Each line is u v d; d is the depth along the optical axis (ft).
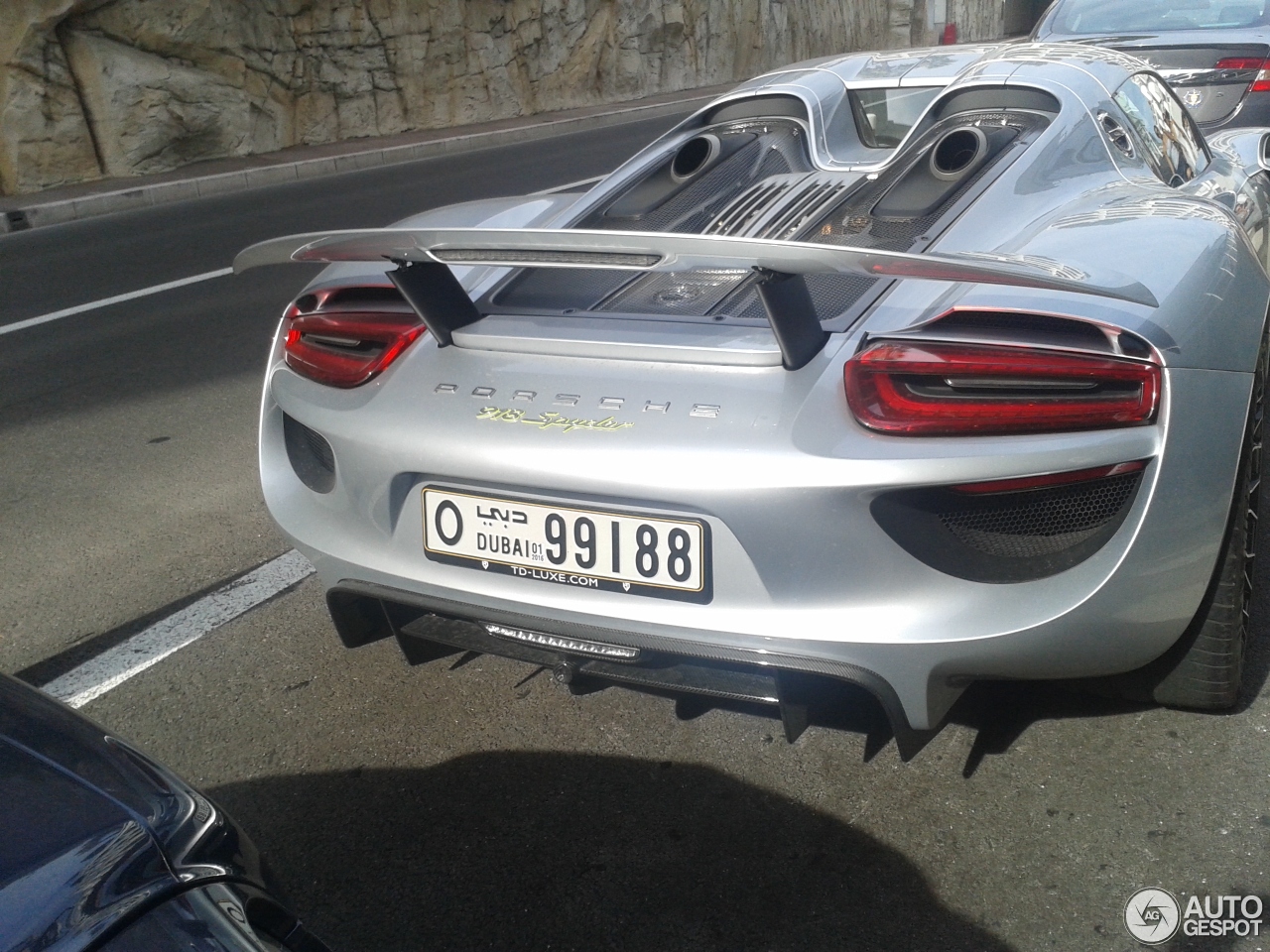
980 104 8.84
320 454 7.43
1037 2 126.41
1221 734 7.06
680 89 77.05
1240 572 6.53
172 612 9.82
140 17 44.06
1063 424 5.54
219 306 22.41
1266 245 11.37
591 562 6.25
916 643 5.76
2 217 35.88
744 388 6.00
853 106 9.54
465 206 9.87
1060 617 5.71
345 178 43.52
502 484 6.37
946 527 5.80
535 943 5.93
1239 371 6.14
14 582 10.65
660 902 6.15
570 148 48.65
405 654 7.51
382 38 54.39
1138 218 7.17
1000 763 7.01
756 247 5.09
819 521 5.70
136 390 17.06
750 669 6.30
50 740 4.13
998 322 5.82
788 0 88.69
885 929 5.83
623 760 7.39
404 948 5.96
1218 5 23.53
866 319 6.27
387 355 6.97
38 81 40.60
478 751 7.58
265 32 48.78
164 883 3.57
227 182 42.65
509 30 61.57
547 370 6.53
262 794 7.29
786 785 7.00
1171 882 5.98
